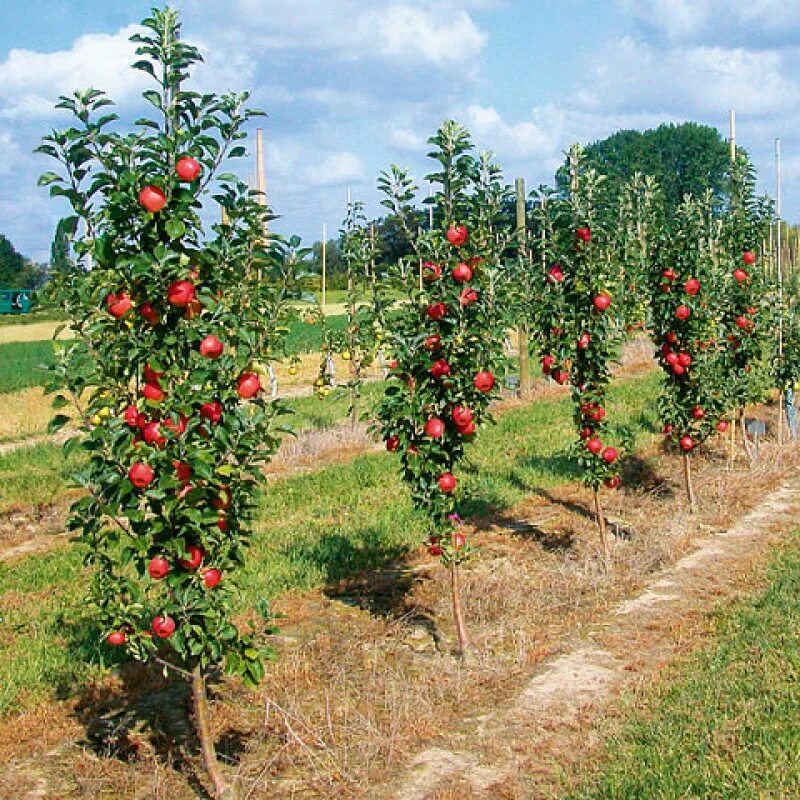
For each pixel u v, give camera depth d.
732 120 13.52
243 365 5.13
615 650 7.37
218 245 5.11
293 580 9.24
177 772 5.77
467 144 7.14
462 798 5.27
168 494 4.86
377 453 15.04
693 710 5.95
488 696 6.67
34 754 6.11
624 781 5.11
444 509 7.26
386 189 7.24
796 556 9.34
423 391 7.09
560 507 12.00
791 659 6.57
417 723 6.20
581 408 9.43
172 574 4.98
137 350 4.82
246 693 6.86
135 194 4.75
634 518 11.41
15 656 7.53
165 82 4.96
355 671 7.23
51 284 4.95
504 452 14.90
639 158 52.88
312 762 5.65
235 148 5.11
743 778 5.00
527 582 9.08
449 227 7.08
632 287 11.84
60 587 9.38
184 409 4.79
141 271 4.66
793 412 15.28
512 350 26.62
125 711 6.70
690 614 7.99
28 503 13.03
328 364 20.03
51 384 4.95
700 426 11.38
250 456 5.16
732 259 13.36
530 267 9.70
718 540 10.29
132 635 5.11
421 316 7.13
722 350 13.00
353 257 16.08
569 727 6.06
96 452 4.98
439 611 8.42
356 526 11.06
